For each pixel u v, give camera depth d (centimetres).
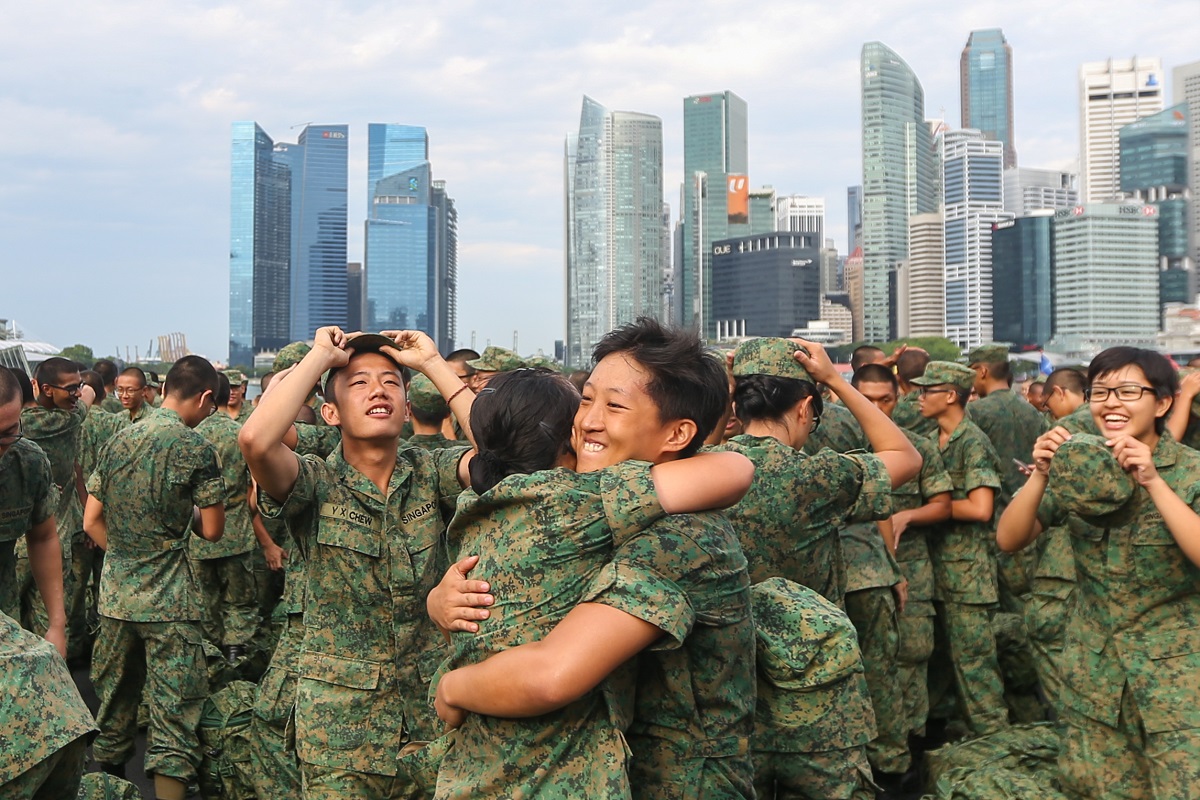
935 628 607
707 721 228
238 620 698
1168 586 358
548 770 210
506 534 221
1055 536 546
